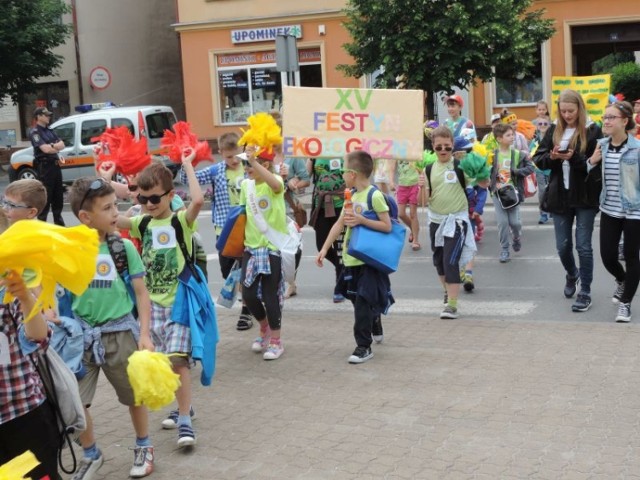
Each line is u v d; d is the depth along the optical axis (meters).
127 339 4.66
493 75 20.03
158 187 5.11
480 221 11.69
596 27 24.17
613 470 4.55
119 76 31.19
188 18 27.30
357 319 6.66
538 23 20.94
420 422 5.38
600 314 7.84
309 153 7.32
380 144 7.30
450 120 11.80
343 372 6.46
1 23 25.48
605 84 12.83
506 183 10.44
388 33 19.38
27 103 31.69
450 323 7.72
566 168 7.92
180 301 5.13
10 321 3.63
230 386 6.29
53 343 4.46
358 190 6.68
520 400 5.66
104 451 5.22
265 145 6.51
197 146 5.44
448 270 7.83
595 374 6.09
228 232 6.78
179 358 5.10
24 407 3.70
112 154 5.55
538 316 7.92
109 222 4.57
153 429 5.54
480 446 4.96
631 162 7.28
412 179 11.45
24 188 4.30
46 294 2.96
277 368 6.65
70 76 31.19
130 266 4.66
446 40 18.62
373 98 7.27
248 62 27.02
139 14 31.36
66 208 20.12
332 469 4.76
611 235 7.58
